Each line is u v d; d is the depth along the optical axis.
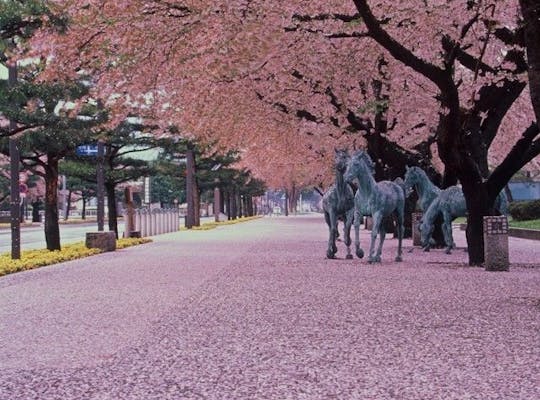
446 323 10.12
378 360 7.76
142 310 11.75
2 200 80.44
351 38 19.05
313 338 9.07
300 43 18.16
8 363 7.84
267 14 15.36
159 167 46.03
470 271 18.14
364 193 20.95
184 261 22.17
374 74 22.70
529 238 36.19
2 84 19.67
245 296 13.32
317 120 26.97
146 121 25.86
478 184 19.88
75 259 23.66
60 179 93.25
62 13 15.21
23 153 25.61
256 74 21.78
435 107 25.00
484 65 20.25
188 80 19.02
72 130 21.42
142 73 16.91
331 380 6.88
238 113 25.47
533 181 73.00
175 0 15.47
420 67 16.14
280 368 7.42
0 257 22.62
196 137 29.02
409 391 6.45
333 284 15.20
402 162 29.66
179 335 9.38
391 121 29.31
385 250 26.91
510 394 6.32
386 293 13.57
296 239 36.28
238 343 8.80
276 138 29.73
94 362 7.84
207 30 15.48
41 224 75.88
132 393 6.49
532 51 11.42
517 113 27.08
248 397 6.29
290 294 13.54
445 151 19.27
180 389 6.61
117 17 15.28
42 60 19.27
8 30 18.47
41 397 6.39
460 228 46.59
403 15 16.89
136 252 27.03
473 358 7.82
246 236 40.22
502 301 12.38
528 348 8.35
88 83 21.56
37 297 13.67
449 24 16.97
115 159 36.59
